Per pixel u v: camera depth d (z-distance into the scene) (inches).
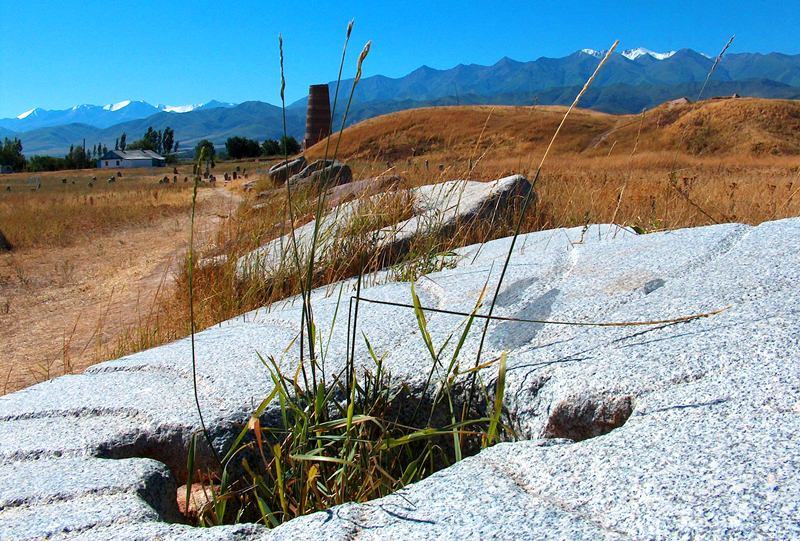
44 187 1596.9
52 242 534.0
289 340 116.7
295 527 59.9
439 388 90.0
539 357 88.5
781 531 45.9
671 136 1877.5
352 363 86.4
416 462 79.7
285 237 248.8
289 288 205.3
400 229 210.5
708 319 88.9
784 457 54.2
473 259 174.1
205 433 81.3
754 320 84.8
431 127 2075.5
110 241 533.3
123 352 191.3
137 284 333.7
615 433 65.1
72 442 86.2
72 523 64.5
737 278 102.4
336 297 157.2
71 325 260.5
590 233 184.7
